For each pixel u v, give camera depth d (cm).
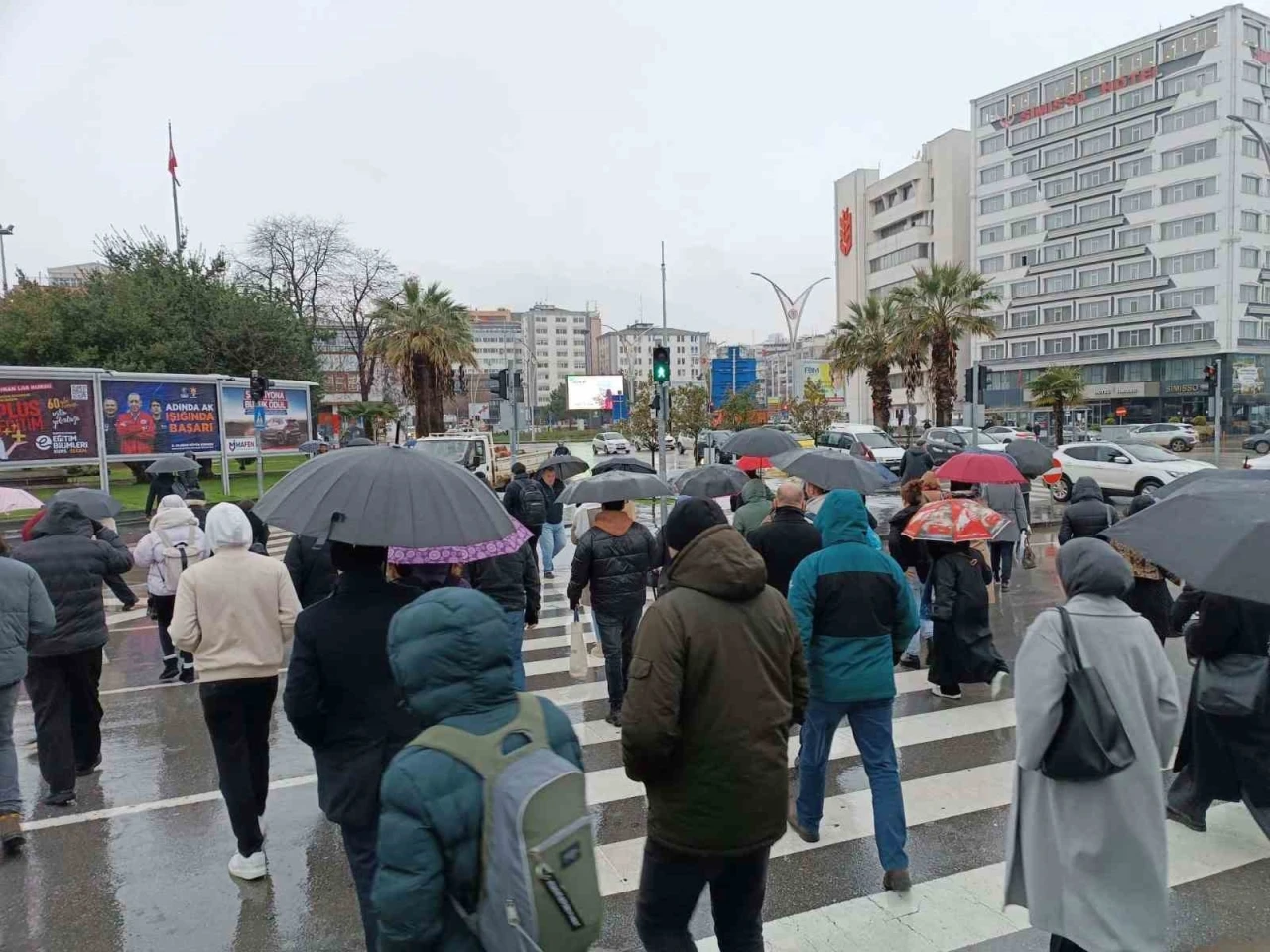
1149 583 704
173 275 3934
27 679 534
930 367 3916
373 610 319
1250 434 5450
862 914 394
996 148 7550
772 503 763
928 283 3722
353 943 380
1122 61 6531
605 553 645
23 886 433
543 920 182
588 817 195
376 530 311
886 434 2942
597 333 19700
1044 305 7219
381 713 313
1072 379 4519
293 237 5216
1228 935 370
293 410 3028
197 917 402
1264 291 6088
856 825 488
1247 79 5969
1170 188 6269
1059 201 7044
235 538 442
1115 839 300
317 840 482
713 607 289
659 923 294
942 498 809
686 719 284
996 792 532
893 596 426
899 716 675
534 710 211
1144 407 6475
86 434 2248
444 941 194
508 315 18025
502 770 192
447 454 2197
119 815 518
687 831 283
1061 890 306
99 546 555
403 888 188
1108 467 2183
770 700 289
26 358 3394
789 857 450
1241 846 453
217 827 501
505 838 185
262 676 437
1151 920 298
